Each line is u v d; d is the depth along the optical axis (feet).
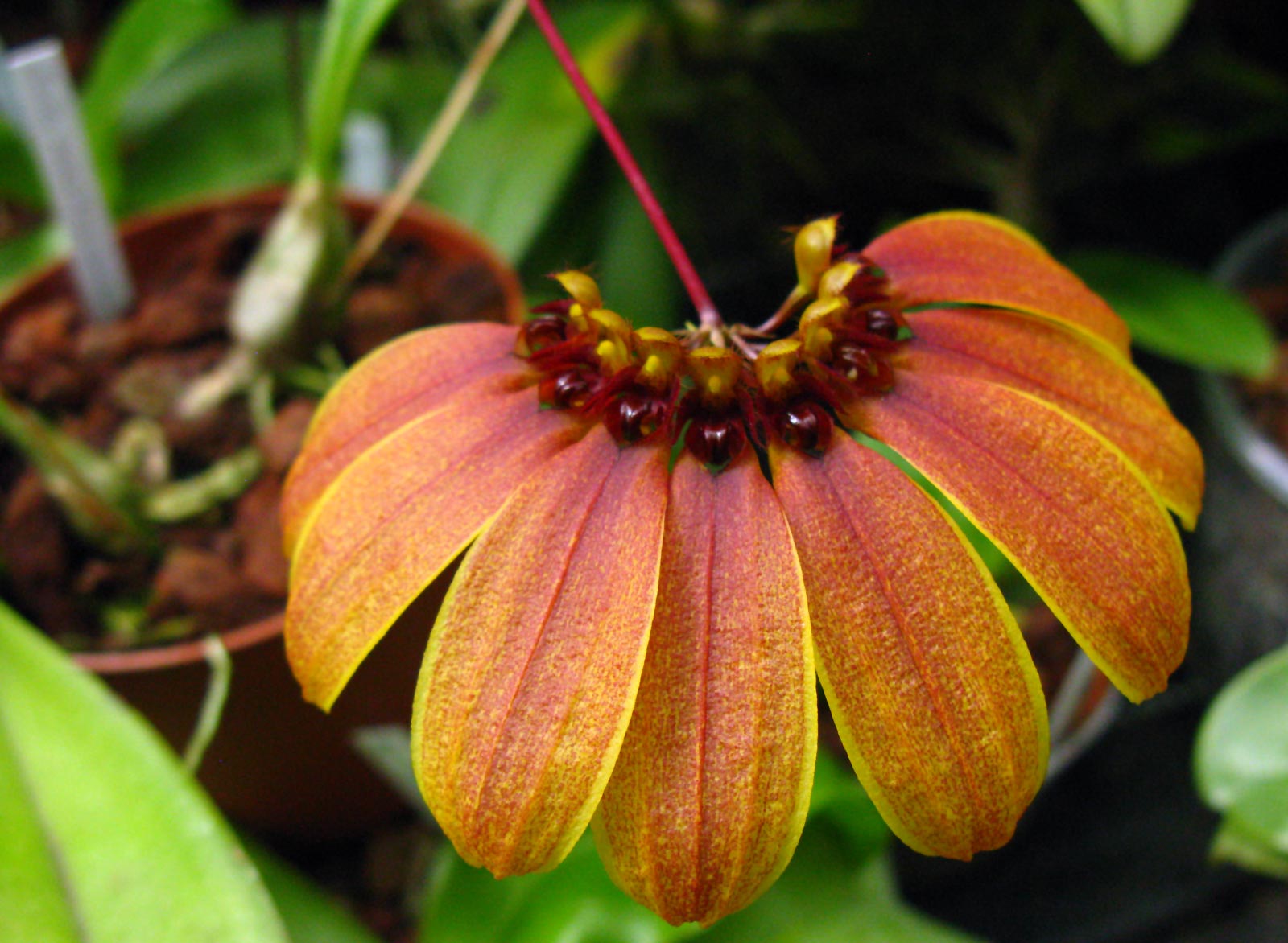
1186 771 1.29
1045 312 0.84
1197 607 1.31
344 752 1.08
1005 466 0.79
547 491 0.79
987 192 1.52
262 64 1.27
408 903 1.17
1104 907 1.24
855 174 1.51
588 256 1.30
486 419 0.82
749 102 1.40
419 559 0.80
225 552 1.06
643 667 0.77
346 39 1.00
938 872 1.23
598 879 0.98
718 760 0.76
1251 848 1.01
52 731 0.88
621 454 0.80
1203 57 1.29
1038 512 0.78
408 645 1.00
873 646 0.77
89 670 0.98
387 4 1.00
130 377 1.11
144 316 1.13
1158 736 1.31
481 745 0.77
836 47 1.33
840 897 1.01
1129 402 0.84
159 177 1.24
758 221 1.52
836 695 0.77
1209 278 1.35
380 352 0.87
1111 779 1.30
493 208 1.21
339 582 0.81
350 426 0.86
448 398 0.84
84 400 1.12
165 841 0.86
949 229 0.87
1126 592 0.78
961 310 0.84
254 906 0.84
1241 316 1.20
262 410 1.10
